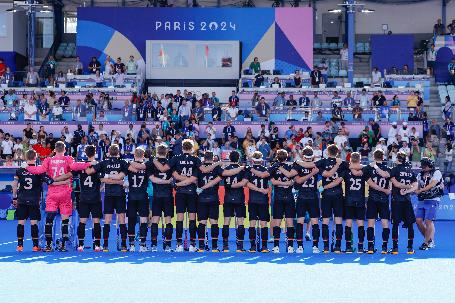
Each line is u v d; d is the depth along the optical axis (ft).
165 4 150.51
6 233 72.64
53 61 134.00
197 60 139.85
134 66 133.18
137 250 56.44
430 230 59.00
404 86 130.21
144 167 54.44
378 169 54.39
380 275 43.45
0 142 105.70
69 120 116.06
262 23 140.67
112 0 157.48
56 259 50.44
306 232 65.00
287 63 140.87
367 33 159.84
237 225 55.57
